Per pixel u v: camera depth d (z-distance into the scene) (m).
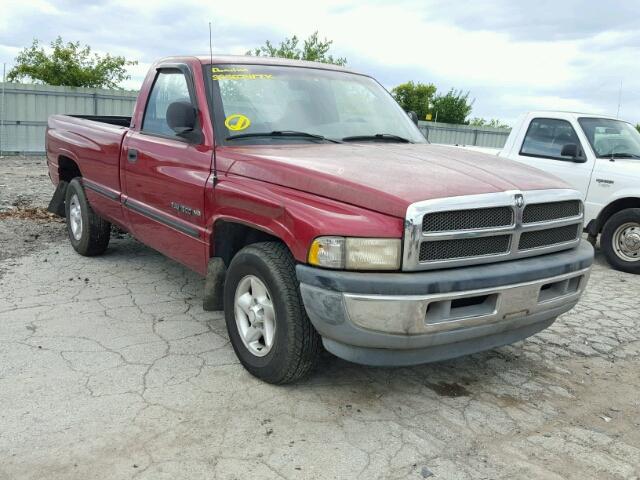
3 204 9.26
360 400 3.54
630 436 3.32
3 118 18.27
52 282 5.51
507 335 3.51
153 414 3.28
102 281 5.60
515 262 3.34
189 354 4.06
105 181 5.55
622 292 6.33
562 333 4.90
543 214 3.48
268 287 3.46
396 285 2.94
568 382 3.97
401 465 2.92
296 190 3.36
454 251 3.11
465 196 3.11
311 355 3.42
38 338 4.22
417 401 3.57
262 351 3.64
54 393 3.46
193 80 4.38
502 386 3.85
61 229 7.73
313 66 4.93
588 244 3.93
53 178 6.97
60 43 26.91
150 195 4.71
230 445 3.02
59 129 6.70
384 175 3.28
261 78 4.47
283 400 3.49
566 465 3.00
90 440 3.01
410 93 28.94
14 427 3.10
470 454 3.05
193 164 4.13
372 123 4.68
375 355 3.17
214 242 3.99
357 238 3.00
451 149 4.44
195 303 5.09
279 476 2.79
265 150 3.87
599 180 7.47
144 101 5.10
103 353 4.03
